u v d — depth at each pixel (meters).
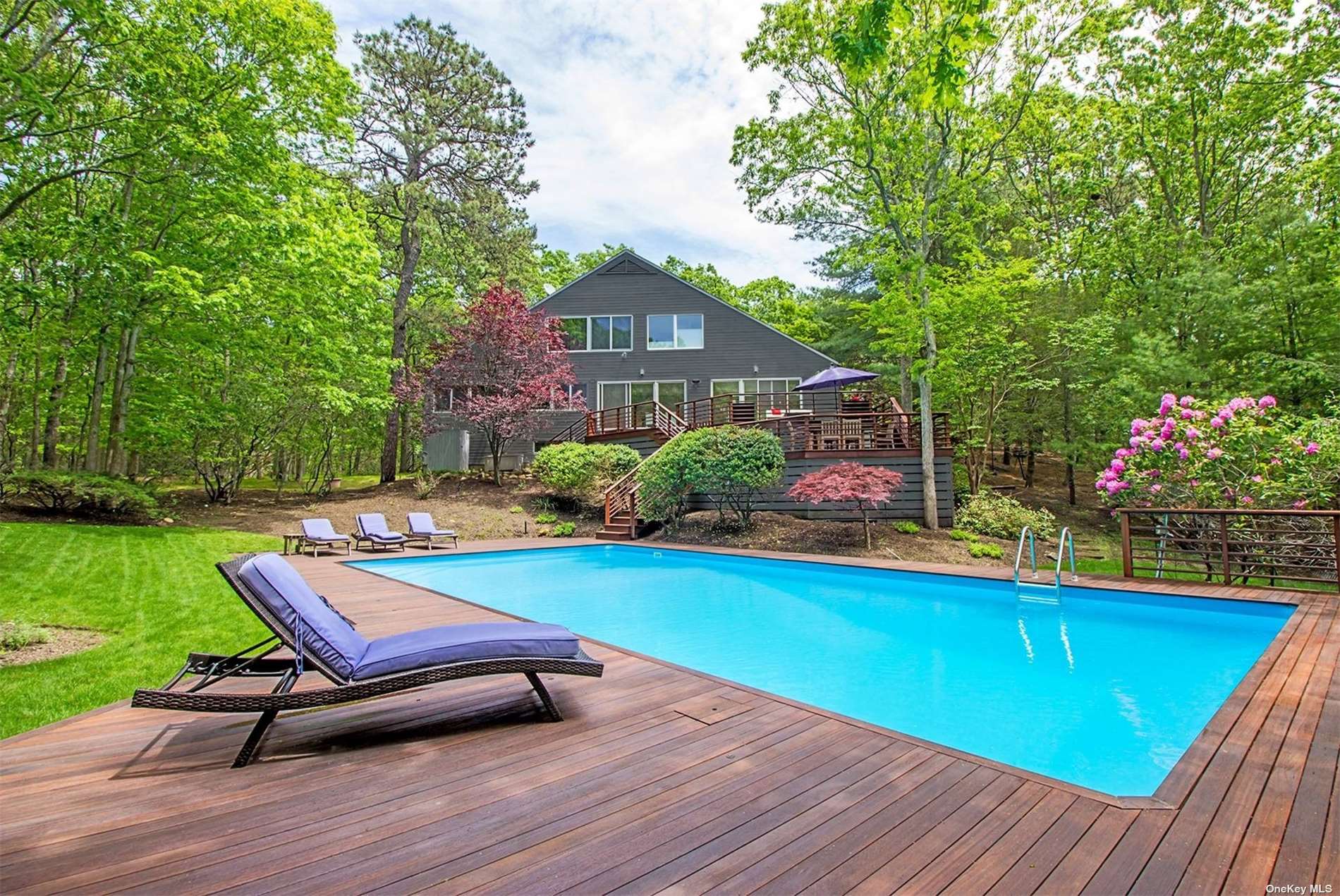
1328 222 13.86
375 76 17.42
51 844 2.09
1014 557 11.59
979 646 5.78
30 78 9.41
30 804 2.38
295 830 2.21
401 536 12.02
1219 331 13.53
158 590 6.93
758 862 2.01
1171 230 16.41
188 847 2.08
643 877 1.93
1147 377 13.68
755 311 36.09
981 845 2.12
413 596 7.09
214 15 11.87
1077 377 16.14
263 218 12.62
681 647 5.82
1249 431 8.08
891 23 4.26
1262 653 4.49
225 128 12.34
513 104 18.78
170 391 13.62
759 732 3.19
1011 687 4.64
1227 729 3.15
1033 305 17.05
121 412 13.34
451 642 3.26
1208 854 2.06
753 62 13.89
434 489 17.44
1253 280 13.69
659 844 2.12
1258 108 14.88
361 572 9.02
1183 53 15.38
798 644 5.89
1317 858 2.03
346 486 20.33
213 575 7.87
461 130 18.44
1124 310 16.84
